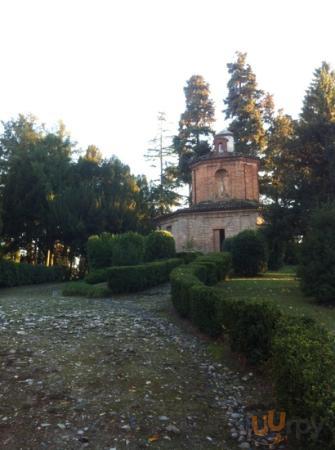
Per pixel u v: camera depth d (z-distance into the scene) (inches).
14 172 1204.5
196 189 1301.7
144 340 329.7
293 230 734.5
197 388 231.5
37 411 196.5
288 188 745.6
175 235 1230.3
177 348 309.9
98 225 1182.9
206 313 335.6
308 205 712.4
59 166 1279.5
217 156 1263.5
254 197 1258.0
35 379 236.4
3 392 217.8
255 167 1284.4
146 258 853.2
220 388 232.4
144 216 1332.4
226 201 1226.6
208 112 1851.6
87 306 515.2
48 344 310.2
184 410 202.4
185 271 519.2
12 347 300.0
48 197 1173.7
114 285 632.4
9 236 1210.0
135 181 1386.6
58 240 1256.8
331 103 842.2
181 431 181.0
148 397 216.4
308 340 182.1
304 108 882.1
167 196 1781.5
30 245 1286.9
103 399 211.8
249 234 838.5
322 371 150.3
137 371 254.7
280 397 172.4
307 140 805.2
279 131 1307.8
